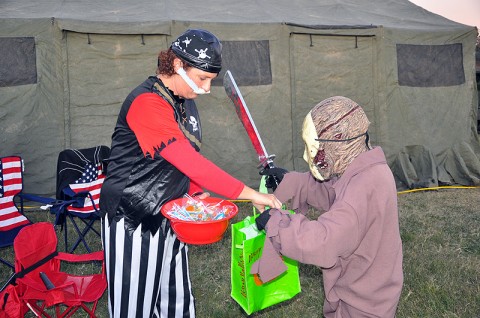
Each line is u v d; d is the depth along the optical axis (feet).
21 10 18.35
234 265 7.75
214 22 18.48
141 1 20.98
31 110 17.44
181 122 6.75
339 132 5.05
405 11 23.90
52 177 17.88
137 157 6.64
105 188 6.88
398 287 5.36
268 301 7.73
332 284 5.46
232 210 6.91
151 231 6.89
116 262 6.95
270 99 19.39
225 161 19.36
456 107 21.99
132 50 18.07
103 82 18.02
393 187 5.17
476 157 21.77
